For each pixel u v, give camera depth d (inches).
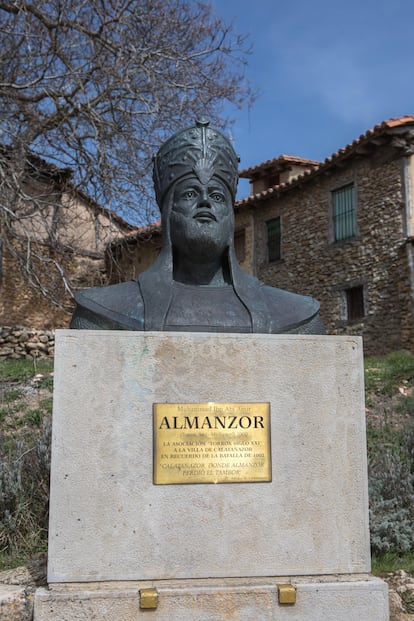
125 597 111.0
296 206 756.6
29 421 286.7
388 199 634.2
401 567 175.0
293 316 136.6
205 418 120.2
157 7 503.2
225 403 121.2
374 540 183.0
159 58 500.7
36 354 533.0
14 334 533.3
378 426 291.7
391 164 633.0
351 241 676.1
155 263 142.7
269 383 123.0
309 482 121.8
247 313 135.4
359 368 126.3
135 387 118.7
